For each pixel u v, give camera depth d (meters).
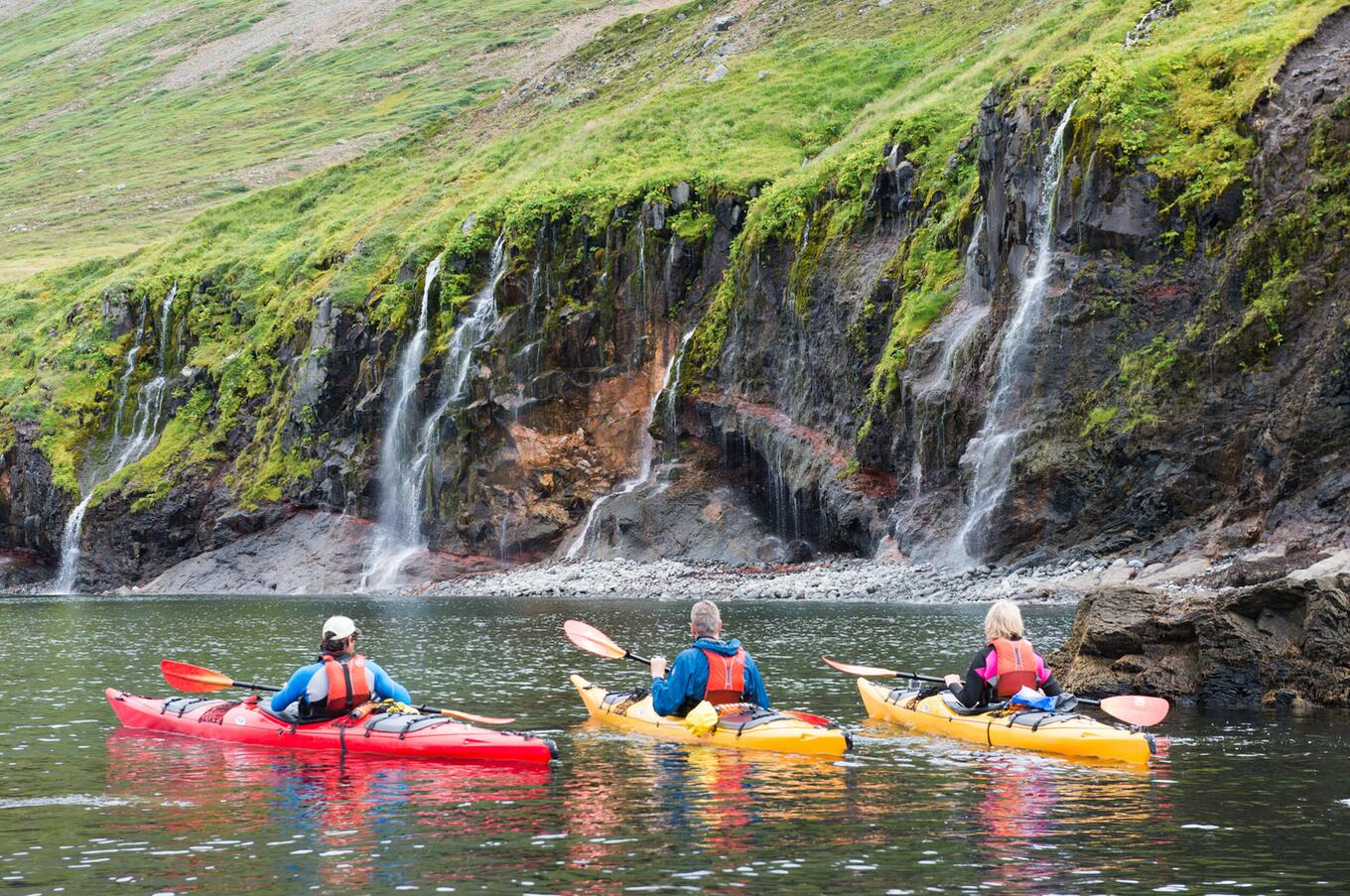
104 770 16.67
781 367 62.25
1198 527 41.75
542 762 16.78
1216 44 49.31
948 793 14.90
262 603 55.69
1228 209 44.38
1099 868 11.67
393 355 72.31
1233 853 12.15
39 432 81.94
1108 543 43.66
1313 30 46.38
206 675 21.16
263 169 150.88
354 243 86.44
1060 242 47.66
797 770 16.36
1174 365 43.94
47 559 80.88
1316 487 37.88
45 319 98.00
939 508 50.00
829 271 60.59
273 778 16.02
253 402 79.50
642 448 66.50
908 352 52.94
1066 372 46.22
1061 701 18.69
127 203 145.62
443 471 67.25
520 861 12.00
